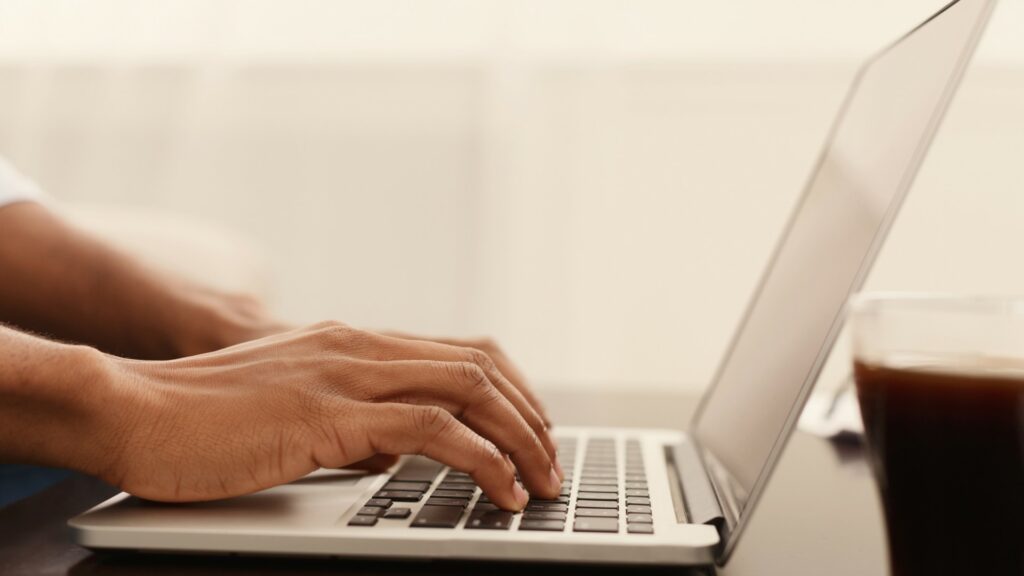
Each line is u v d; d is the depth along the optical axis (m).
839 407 0.85
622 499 0.49
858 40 2.12
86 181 2.39
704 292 2.25
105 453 0.46
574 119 2.26
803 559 0.45
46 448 0.47
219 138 2.36
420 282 2.35
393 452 0.47
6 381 0.46
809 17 2.14
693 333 2.26
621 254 2.27
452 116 2.30
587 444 0.69
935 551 0.33
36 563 0.43
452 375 0.51
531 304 2.31
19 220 0.87
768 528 0.51
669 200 2.24
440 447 0.46
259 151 2.36
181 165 2.38
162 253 1.41
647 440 0.72
